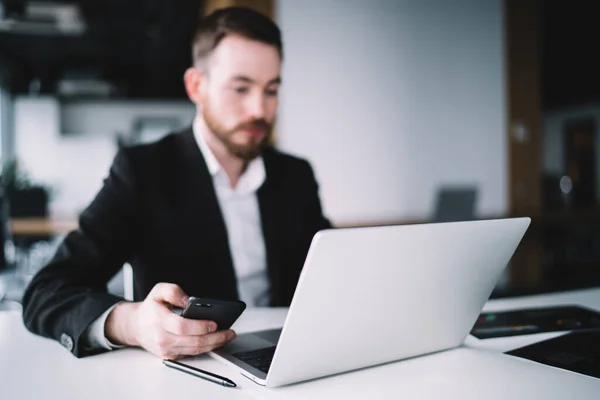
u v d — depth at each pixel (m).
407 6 4.97
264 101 1.31
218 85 1.29
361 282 0.67
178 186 1.36
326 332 0.69
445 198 4.00
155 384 0.76
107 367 0.84
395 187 4.96
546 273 4.72
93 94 9.15
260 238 1.50
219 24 1.27
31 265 6.83
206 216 1.35
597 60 8.37
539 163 5.22
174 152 1.42
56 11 5.53
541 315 1.15
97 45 7.45
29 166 9.18
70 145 9.33
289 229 1.49
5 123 8.96
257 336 0.98
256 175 1.47
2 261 6.43
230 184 1.45
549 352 0.90
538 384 0.76
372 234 0.64
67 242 1.20
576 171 11.80
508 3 5.19
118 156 1.36
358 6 4.80
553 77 9.21
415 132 5.03
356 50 4.80
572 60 8.41
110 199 1.28
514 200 5.23
